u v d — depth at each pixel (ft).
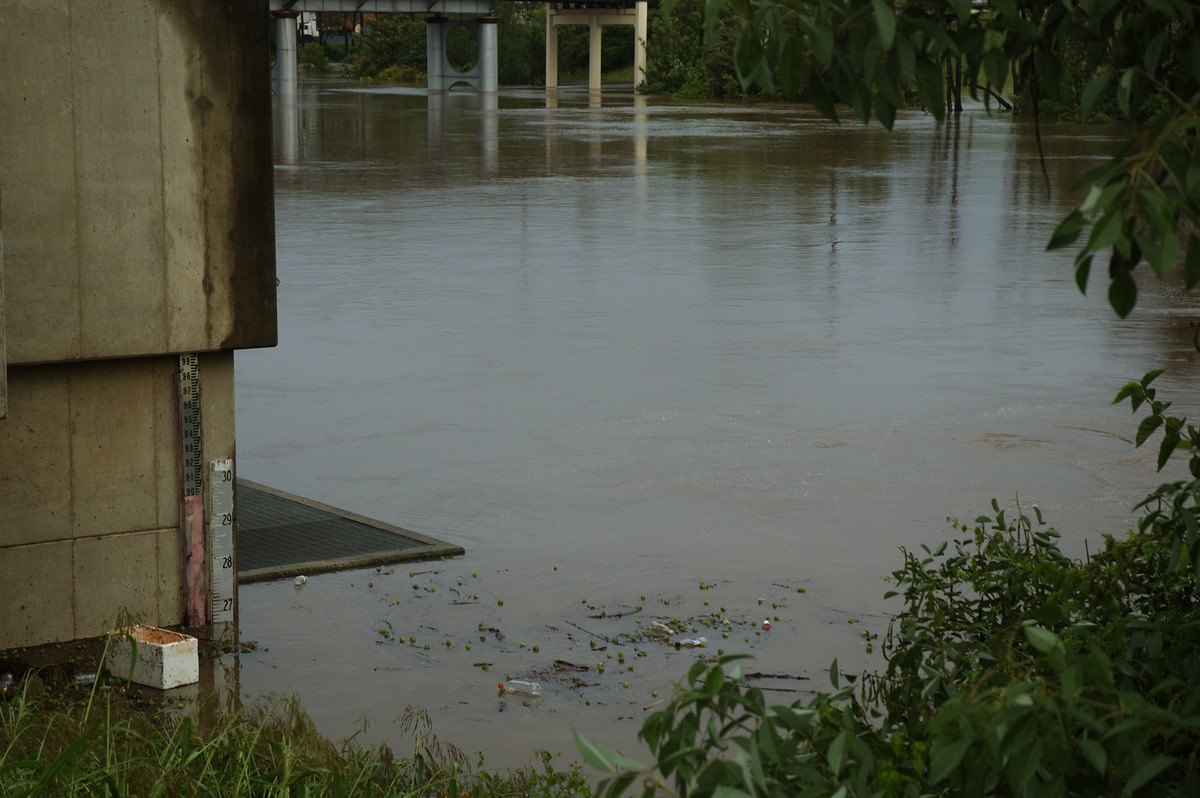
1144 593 16.92
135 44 27.07
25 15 25.98
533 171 129.08
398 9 272.92
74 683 25.29
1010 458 39.96
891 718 15.83
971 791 9.44
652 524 34.30
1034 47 10.89
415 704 24.14
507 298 65.72
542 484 37.65
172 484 28.45
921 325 60.03
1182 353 54.80
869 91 10.17
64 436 27.40
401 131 182.70
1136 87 10.14
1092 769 9.90
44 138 26.37
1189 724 9.03
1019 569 19.61
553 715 23.67
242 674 25.66
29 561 27.32
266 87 28.37
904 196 110.83
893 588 29.84
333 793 18.79
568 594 29.78
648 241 84.79
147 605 28.48
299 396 47.42
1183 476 38.22
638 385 48.93
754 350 54.80
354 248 80.84
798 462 39.52
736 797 8.92
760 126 202.39
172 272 27.84
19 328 26.43
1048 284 70.95
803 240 86.02
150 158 27.43
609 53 416.67
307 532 33.96
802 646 26.68
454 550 32.45
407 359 52.95
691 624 27.94
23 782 18.53
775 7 9.62
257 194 28.55
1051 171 131.23
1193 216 9.08
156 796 17.76
